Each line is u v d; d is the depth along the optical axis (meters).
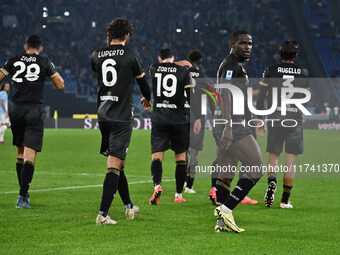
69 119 62.78
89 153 28.81
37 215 10.78
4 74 12.27
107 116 9.84
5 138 41.03
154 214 11.16
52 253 7.61
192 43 84.62
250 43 9.76
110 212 11.31
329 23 95.69
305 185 16.91
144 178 18.36
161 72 12.82
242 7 92.50
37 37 12.51
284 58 12.38
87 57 75.38
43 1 77.50
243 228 9.69
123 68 9.88
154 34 84.25
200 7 89.19
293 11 97.81
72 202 12.67
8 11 75.69
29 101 12.13
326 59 89.81
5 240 8.44
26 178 11.84
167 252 7.72
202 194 14.63
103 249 7.86
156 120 12.85
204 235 8.98
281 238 8.80
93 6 82.12
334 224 10.16
